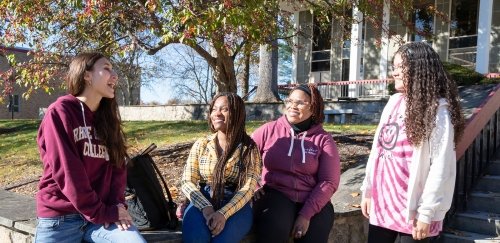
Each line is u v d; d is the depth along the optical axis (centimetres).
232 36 540
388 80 1533
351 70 1683
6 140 1071
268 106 1454
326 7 689
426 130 260
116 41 562
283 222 315
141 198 312
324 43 1927
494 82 855
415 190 266
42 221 248
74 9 542
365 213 306
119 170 267
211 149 320
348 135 735
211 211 293
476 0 1557
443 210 261
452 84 269
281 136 345
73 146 239
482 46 1419
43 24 544
